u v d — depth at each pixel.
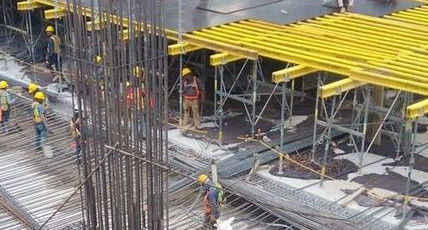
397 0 20.47
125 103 11.39
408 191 13.80
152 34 11.02
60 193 14.97
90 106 11.74
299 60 15.12
